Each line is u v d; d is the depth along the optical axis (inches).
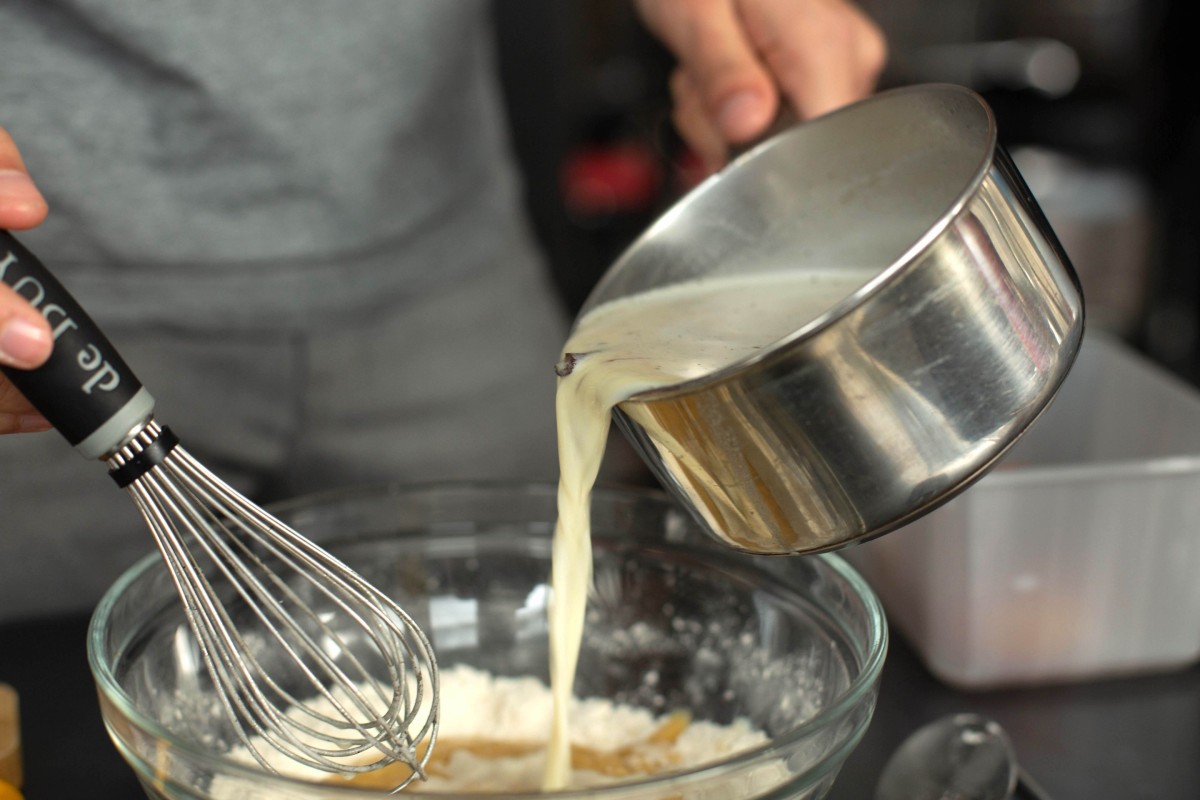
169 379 45.3
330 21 42.7
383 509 31.9
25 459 43.8
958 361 20.9
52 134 40.2
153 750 21.9
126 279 43.1
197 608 23.3
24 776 29.9
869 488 21.6
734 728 29.5
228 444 47.8
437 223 50.3
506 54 77.5
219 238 43.8
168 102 41.3
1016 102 95.7
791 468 21.4
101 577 46.6
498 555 32.4
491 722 30.8
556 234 82.1
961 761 28.0
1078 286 23.5
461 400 52.7
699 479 22.5
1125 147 94.8
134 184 41.8
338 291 46.8
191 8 40.1
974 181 20.8
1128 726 31.8
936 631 33.2
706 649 30.7
